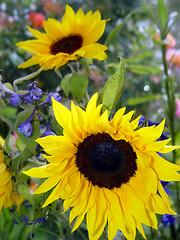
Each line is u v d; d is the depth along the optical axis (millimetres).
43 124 433
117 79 409
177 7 1937
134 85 1031
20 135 428
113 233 433
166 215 524
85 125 418
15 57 928
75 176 433
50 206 448
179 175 413
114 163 434
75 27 480
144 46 1170
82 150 431
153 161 421
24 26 1104
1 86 431
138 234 466
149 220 433
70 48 471
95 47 462
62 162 413
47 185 412
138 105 868
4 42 996
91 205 431
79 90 456
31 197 448
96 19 481
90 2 1256
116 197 438
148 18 1354
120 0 1283
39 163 446
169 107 714
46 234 530
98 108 405
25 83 467
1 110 440
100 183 438
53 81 497
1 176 437
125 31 1220
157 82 1067
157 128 404
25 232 544
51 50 478
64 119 405
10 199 467
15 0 1149
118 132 417
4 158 445
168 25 834
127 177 437
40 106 429
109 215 437
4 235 550
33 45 477
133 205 433
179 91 1045
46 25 479
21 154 440
